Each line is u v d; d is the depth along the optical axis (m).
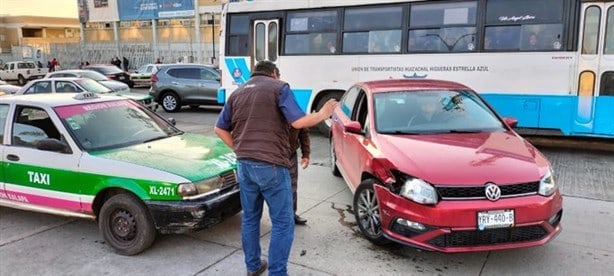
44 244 4.88
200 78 16.31
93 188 4.70
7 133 5.27
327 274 4.16
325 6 10.36
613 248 4.62
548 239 4.16
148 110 6.10
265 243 4.82
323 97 10.74
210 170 4.66
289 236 3.84
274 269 3.84
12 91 17.05
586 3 8.03
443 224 3.98
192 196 4.41
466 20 8.96
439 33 9.23
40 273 4.25
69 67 43.91
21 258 4.56
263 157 3.69
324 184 6.86
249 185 3.83
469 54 8.98
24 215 5.73
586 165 7.73
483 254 4.51
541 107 8.53
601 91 8.12
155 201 4.42
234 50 11.76
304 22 10.71
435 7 9.23
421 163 4.30
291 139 4.82
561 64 8.30
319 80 10.63
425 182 4.09
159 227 4.45
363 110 5.88
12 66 36.00
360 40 10.08
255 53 11.41
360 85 6.42
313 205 5.95
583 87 8.21
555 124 8.48
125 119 5.62
